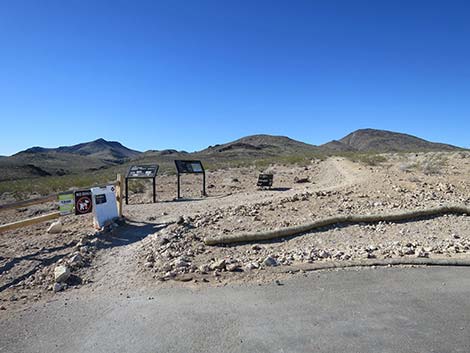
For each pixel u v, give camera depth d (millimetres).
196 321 4746
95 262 6949
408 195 11289
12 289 5895
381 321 4695
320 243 7969
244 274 6359
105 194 9195
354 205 10430
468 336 4316
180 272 6414
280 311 4996
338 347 4105
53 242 7879
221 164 31734
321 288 5766
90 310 5145
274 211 10047
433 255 7172
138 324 4703
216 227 8703
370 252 7375
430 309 5023
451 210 9586
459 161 18891
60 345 4266
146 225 9172
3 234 8734
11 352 4145
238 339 4297
